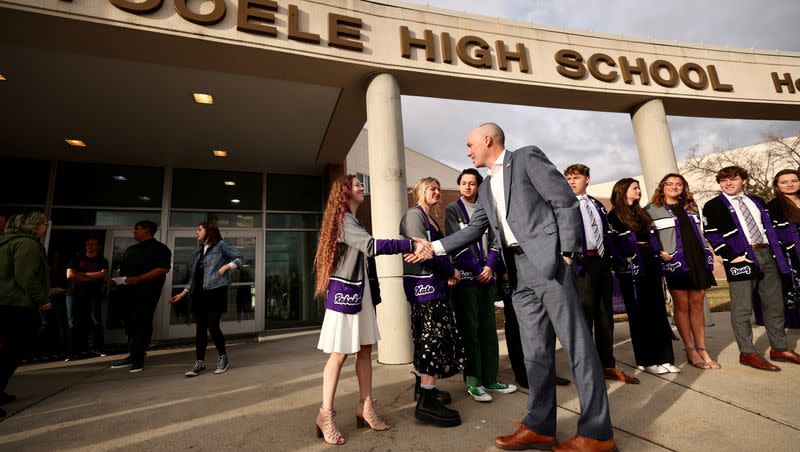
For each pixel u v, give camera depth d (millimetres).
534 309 1862
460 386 2773
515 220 1854
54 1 3508
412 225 2418
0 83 4734
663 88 6230
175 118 5879
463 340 2504
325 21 4508
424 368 2131
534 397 1784
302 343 5574
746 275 2936
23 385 3307
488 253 2785
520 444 1732
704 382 2586
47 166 6953
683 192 3182
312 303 8227
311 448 1816
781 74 7004
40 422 2283
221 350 3611
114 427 2170
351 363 3689
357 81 4918
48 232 6703
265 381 3125
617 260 3062
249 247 7969
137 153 7020
